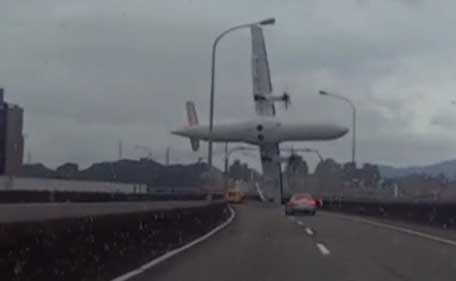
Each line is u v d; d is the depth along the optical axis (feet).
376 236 94.27
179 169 360.89
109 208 53.21
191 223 91.35
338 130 329.52
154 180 345.72
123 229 53.47
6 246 31.73
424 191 225.56
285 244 79.51
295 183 353.92
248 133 331.16
